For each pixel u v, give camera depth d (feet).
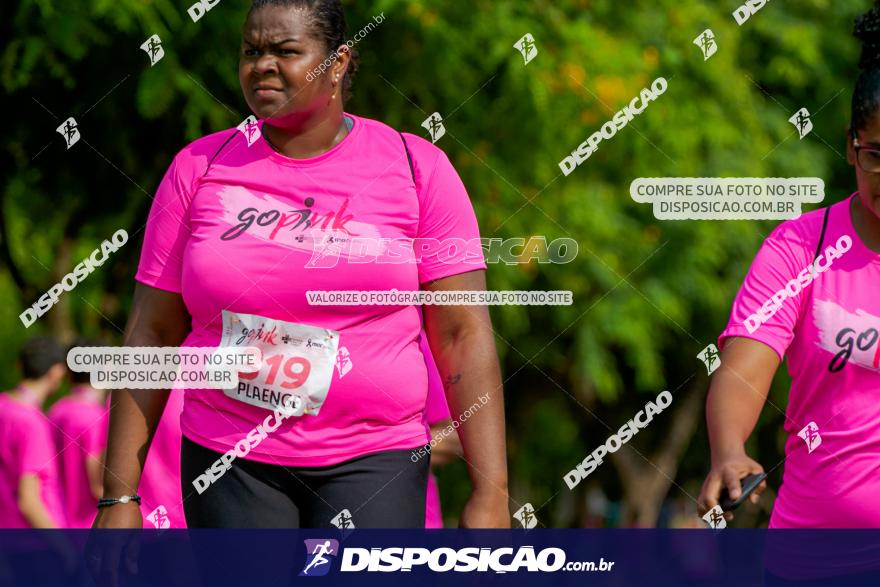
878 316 30.68
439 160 31.65
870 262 30.89
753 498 29.09
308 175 30.76
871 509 30.83
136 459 32.01
